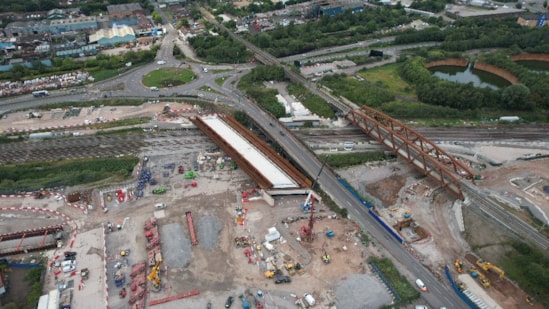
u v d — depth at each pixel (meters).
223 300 103.12
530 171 153.12
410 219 129.12
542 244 118.56
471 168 155.50
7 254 114.88
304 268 112.44
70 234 123.00
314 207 135.38
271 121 185.00
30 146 172.38
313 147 169.88
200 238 121.69
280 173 145.38
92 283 106.75
